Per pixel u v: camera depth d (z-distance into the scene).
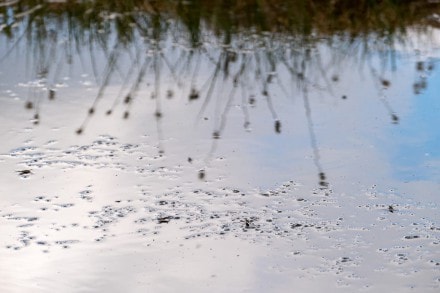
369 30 12.41
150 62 10.84
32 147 8.23
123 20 12.83
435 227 6.73
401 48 11.48
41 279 6.03
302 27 12.52
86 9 13.45
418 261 6.24
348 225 6.78
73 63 10.71
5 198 7.24
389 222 6.82
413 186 7.40
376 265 6.19
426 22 12.70
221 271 6.13
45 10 13.38
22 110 9.12
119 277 6.06
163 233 6.66
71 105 9.29
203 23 12.72
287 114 9.07
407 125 8.69
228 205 7.11
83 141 8.38
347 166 7.80
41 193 7.32
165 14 13.20
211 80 10.20
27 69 10.44
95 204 7.13
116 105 9.32
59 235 6.64
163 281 6.00
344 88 9.89
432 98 9.46
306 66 10.77
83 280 6.02
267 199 7.21
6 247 6.46
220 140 8.40
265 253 6.36
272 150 8.16
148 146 8.27
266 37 12.05
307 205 7.11
